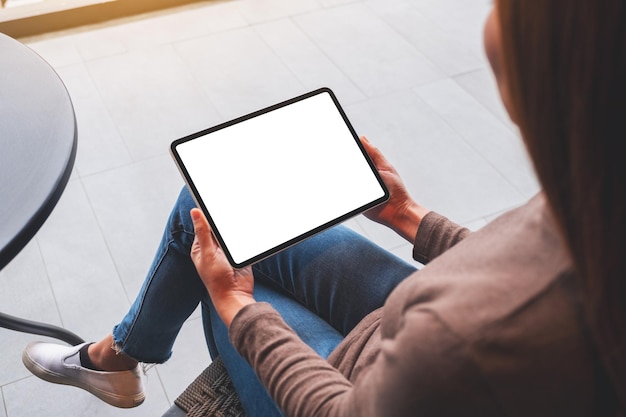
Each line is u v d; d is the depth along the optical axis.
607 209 0.42
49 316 1.71
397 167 2.12
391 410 0.54
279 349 0.76
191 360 1.66
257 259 0.89
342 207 0.94
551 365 0.49
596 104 0.40
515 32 0.42
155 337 1.18
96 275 1.81
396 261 1.00
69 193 2.02
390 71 2.48
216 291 0.86
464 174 2.11
